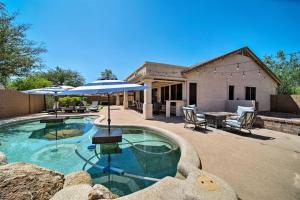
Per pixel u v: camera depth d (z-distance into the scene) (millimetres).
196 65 12570
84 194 2357
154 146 6055
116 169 4141
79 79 41250
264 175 3273
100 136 5047
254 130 7441
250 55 15211
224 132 7000
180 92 13242
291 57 22719
